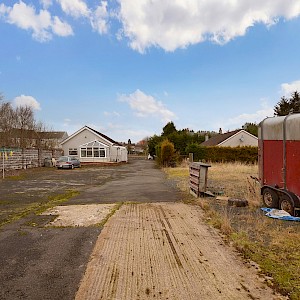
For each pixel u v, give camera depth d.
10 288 3.41
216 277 3.65
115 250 4.65
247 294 3.22
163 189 12.12
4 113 40.50
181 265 4.04
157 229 5.84
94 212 7.50
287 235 5.28
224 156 31.39
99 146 40.19
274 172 7.71
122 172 24.33
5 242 5.11
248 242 4.91
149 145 57.12
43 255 4.46
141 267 3.99
